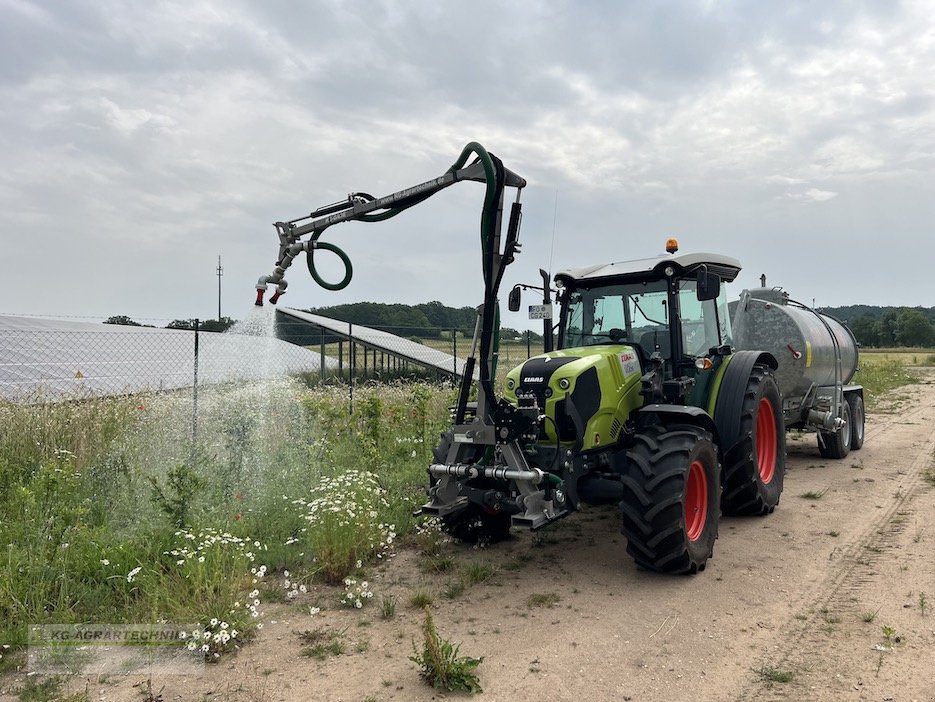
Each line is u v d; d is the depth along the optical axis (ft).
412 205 17.43
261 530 19.19
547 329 21.86
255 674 12.08
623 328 20.77
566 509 16.47
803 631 13.48
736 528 20.48
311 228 17.93
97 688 11.64
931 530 19.52
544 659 12.51
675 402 19.07
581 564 17.67
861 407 34.27
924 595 14.94
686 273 19.90
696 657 12.50
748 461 20.40
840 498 23.72
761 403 22.52
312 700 11.21
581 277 21.15
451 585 16.25
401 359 61.21
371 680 11.84
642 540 15.98
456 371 52.21
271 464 24.59
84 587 14.75
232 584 14.69
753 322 29.12
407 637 13.53
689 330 20.58
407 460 27.66
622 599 15.28
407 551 18.83
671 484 15.71
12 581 14.05
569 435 17.25
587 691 11.37
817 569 16.88
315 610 14.57
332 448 27.14
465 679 11.48
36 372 39.83
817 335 29.30
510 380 18.61
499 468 16.29
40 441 25.54
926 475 26.96
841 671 11.84
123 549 15.72
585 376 17.51
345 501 18.24
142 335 53.62
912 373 94.73
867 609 14.37
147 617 13.93
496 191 16.28
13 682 11.82
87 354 46.01
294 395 34.58
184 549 15.74
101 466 22.89
